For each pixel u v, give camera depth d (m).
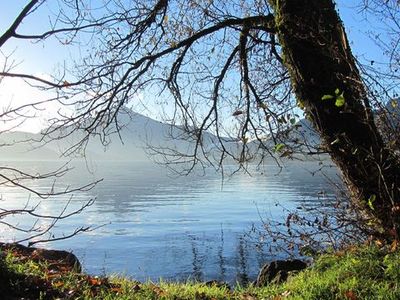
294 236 8.85
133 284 7.54
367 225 7.46
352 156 7.15
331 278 6.48
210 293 7.51
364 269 6.41
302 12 7.21
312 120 7.41
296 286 6.75
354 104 6.98
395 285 5.74
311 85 7.24
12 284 6.02
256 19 8.95
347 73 7.03
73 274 7.17
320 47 7.12
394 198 7.00
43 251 9.55
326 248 8.27
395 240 6.64
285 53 7.55
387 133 6.88
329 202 7.97
